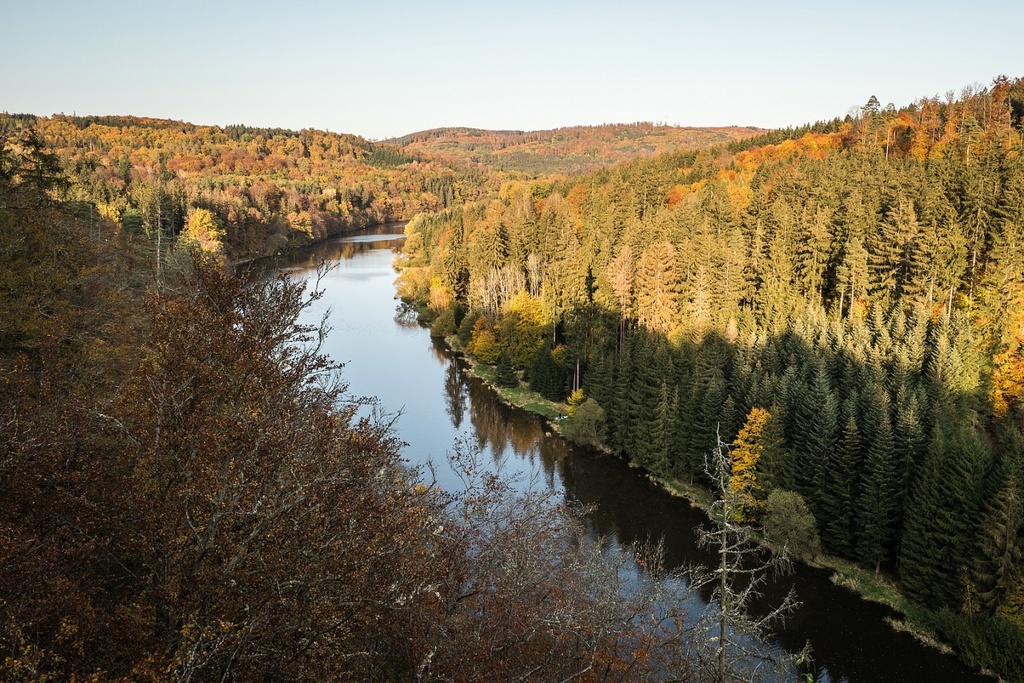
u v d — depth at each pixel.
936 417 49.19
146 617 14.05
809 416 53.09
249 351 17.67
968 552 41.44
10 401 21.27
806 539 47.84
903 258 80.62
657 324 82.25
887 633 40.75
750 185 140.38
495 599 18.48
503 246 121.19
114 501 16.33
